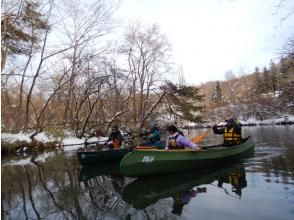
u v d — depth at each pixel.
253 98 45.84
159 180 6.12
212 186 5.25
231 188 4.98
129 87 23.25
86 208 4.54
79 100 23.06
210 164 7.34
